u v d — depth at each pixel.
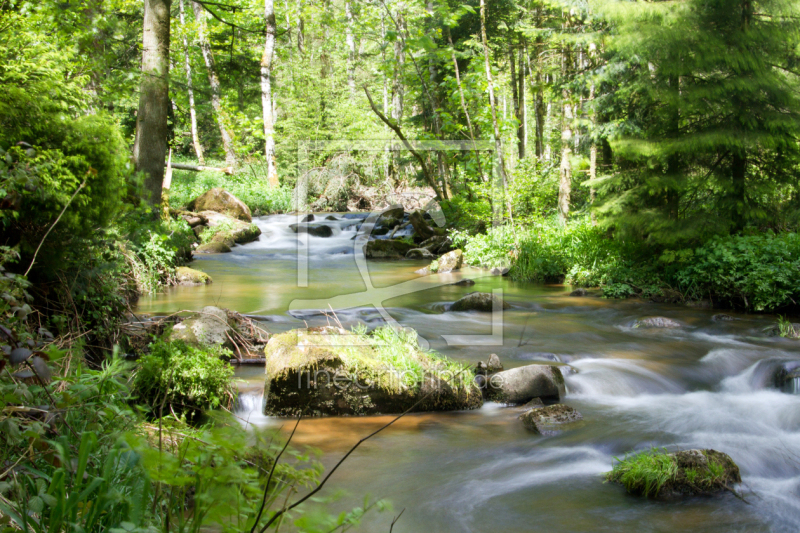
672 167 11.41
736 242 10.62
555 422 5.25
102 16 8.08
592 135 12.58
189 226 16.30
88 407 2.86
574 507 3.88
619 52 11.41
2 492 2.09
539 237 14.39
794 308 9.76
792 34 10.64
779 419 5.50
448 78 15.06
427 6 18.11
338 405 5.40
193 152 35.16
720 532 3.55
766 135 10.27
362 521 3.56
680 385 6.51
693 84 10.94
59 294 5.21
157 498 2.03
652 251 12.17
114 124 5.37
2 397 2.22
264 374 6.16
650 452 4.69
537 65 18.19
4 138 4.16
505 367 6.70
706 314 9.86
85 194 4.73
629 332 8.63
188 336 6.08
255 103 33.25
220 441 1.67
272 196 24.62
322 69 23.61
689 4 10.73
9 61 5.15
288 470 1.85
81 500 1.91
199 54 29.52
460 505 3.85
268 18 25.02
